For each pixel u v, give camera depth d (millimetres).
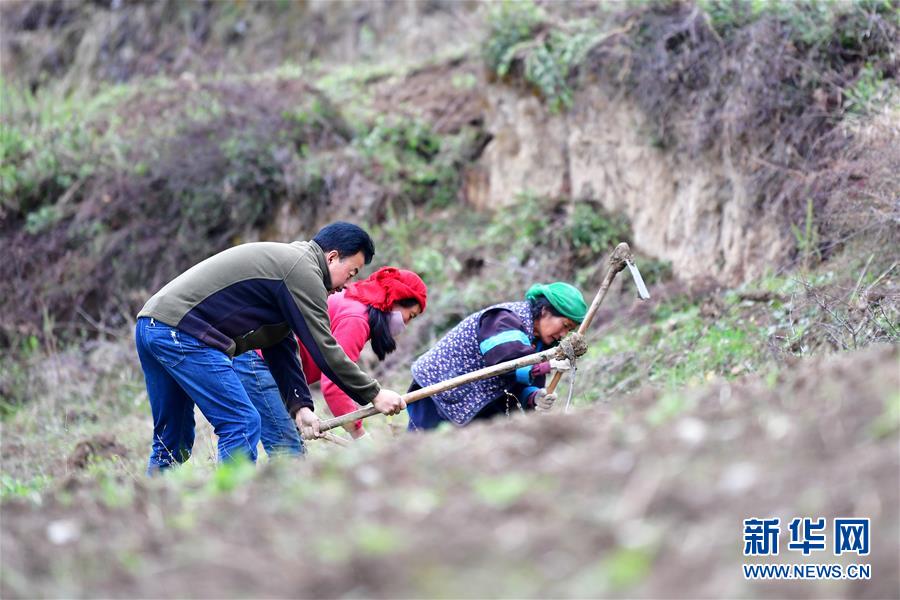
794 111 14867
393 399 9250
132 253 21781
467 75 21922
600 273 17125
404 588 4469
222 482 6586
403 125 21562
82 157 23422
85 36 29922
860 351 8516
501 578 4445
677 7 16688
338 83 23578
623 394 12812
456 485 5512
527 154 19516
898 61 14320
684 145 16375
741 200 15406
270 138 21469
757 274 14742
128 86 27750
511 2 19047
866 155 13391
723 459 5273
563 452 5754
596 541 4637
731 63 15508
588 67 17859
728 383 7566
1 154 24125
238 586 4672
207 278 9031
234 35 28859
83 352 20781
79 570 5168
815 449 5230
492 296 17297
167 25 29562
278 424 10367
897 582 4223
